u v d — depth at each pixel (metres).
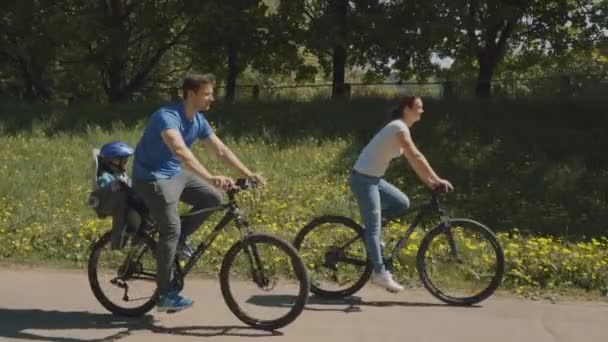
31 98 28.08
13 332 5.44
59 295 6.41
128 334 5.41
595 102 16.84
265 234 5.55
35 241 8.05
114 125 15.80
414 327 5.62
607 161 13.62
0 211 9.77
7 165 12.74
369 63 22.44
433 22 19.34
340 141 14.61
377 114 16.20
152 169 5.44
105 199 5.64
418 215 6.45
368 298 6.43
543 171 12.94
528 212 11.23
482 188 12.38
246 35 21.73
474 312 6.03
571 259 7.07
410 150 6.05
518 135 14.77
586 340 5.37
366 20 20.00
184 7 22.06
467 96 18.75
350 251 6.58
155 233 5.79
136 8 23.20
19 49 25.25
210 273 7.07
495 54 21.94
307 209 10.11
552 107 16.53
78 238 8.10
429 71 22.38
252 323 5.54
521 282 6.79
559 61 24.61
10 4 22.27
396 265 6.98
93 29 21.81
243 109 17.44
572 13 22.42
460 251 6.49
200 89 5.43
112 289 5.88
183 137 5.52
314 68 24.52
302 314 5.91
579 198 11.98
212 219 8.51
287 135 15.09
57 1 23.00
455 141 14.50
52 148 14.13
